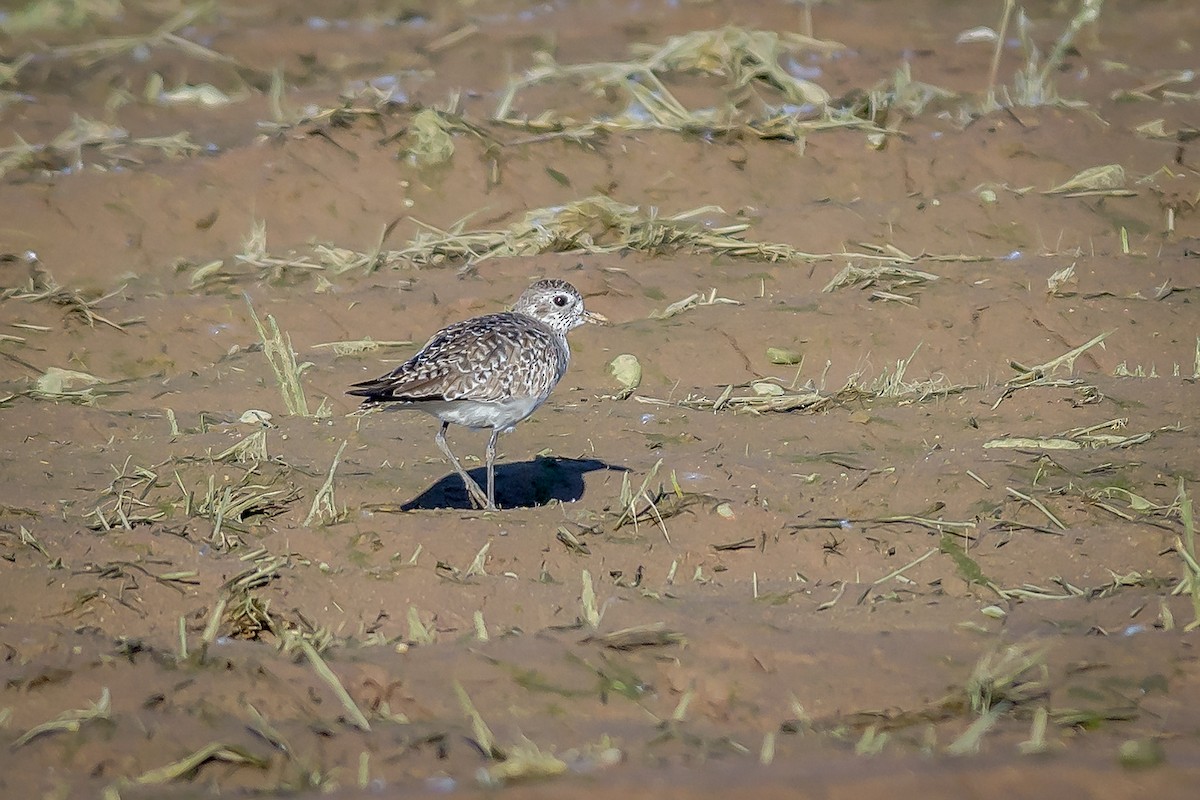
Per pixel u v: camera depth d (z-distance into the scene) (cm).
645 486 1242
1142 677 960
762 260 1892
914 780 809
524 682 960
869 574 1150
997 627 1043
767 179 2139
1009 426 1410
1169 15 3080
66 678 957
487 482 1288
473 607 1088
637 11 3131
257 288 1841
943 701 930
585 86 2488
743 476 1298
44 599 1084
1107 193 2036
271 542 1177
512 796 800
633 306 1767
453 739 891
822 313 1691
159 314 1752
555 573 1153
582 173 2117
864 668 977
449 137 2119
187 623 1077
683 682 967
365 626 1080
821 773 825
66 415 1488
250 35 2930
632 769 842
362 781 842
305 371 1603
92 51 2769
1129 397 1459
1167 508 1212
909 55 2770
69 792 835
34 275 1884
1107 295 1723
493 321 1302
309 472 1333
